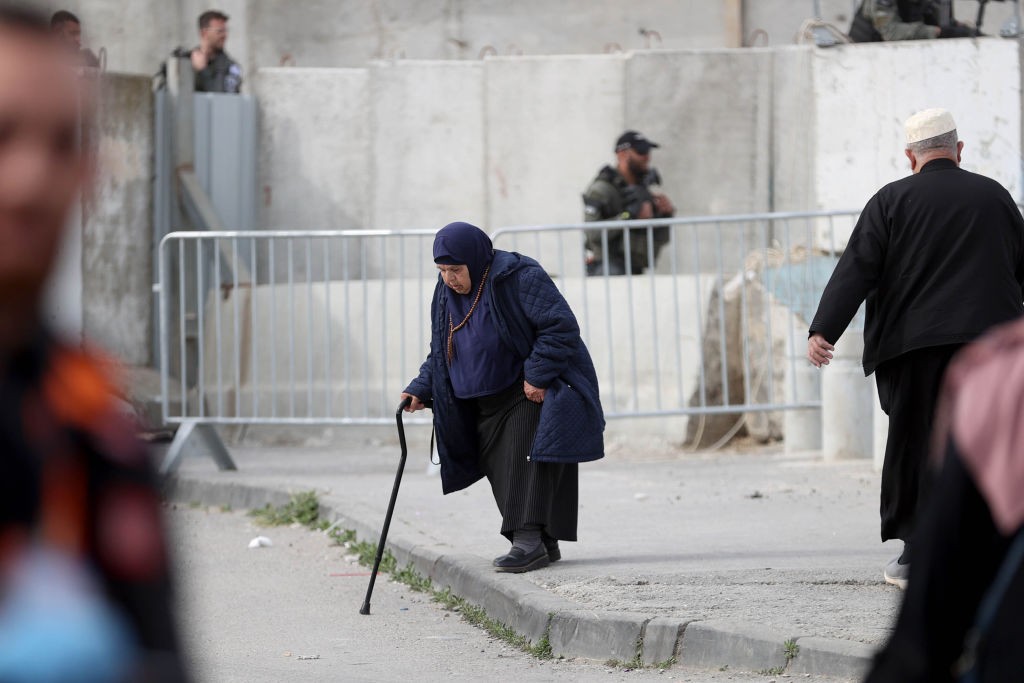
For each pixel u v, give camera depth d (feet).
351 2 126.41
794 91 104.73
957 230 42.63
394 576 55.26
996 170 96.22
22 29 8.60
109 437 9.29
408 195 110.93
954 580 14.14
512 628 44.78
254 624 47.62
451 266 48.11
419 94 111.04
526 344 48.26
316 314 95.30
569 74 108.37
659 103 106.93
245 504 74.54
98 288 101.76
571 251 107.76
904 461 43.16
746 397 82.02
